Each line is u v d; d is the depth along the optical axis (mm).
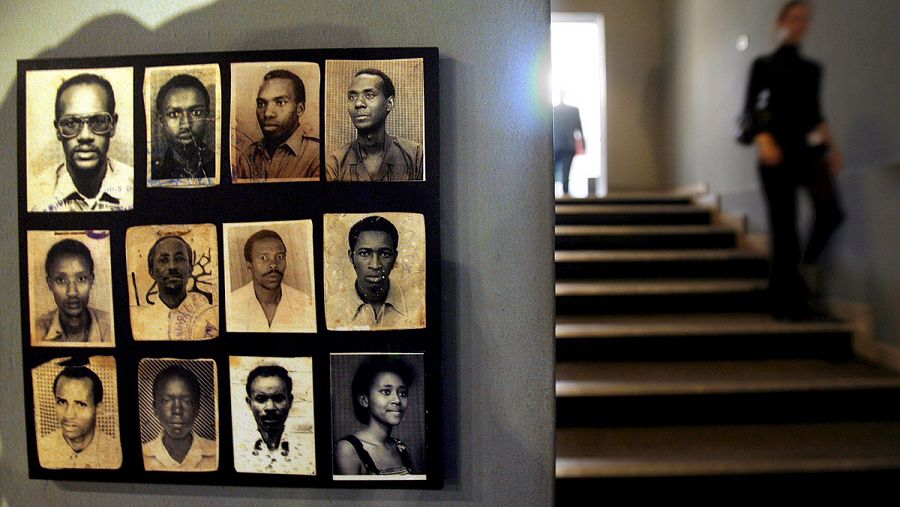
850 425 1858
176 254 883
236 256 876
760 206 3064
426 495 896
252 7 896
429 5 881
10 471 930
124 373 896
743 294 2539
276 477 887
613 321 2410
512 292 884
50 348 900
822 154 2336
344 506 903
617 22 4809
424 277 860
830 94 2428
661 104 4801
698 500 1572
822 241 2383
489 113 879
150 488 926
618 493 1570
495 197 880
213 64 872
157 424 897
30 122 888
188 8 904
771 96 2361
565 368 2125
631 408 1877
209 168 874
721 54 3725
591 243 3133
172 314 886
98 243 889
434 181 856
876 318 2150
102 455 905
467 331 886
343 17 888
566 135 3994
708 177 3906
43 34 917
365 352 868
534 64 879
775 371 2055
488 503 891
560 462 1610
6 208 926
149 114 878
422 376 865
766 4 3182
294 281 871
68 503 930
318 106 863
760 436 1782
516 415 888
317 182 863
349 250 863
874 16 2168
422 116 857
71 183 886
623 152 4855
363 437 873
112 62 880
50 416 906
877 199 2152
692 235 3168
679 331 2203
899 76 2053
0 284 926
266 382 879
